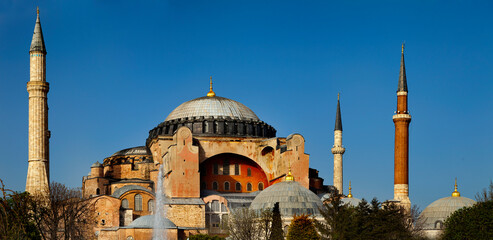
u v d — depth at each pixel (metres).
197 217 111.31
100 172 127.00
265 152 125.00
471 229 86.62
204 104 128.88
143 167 127.62
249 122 126.81
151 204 116.19
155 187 122.12
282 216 100.50
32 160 112.19
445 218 111.88
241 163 124.88
